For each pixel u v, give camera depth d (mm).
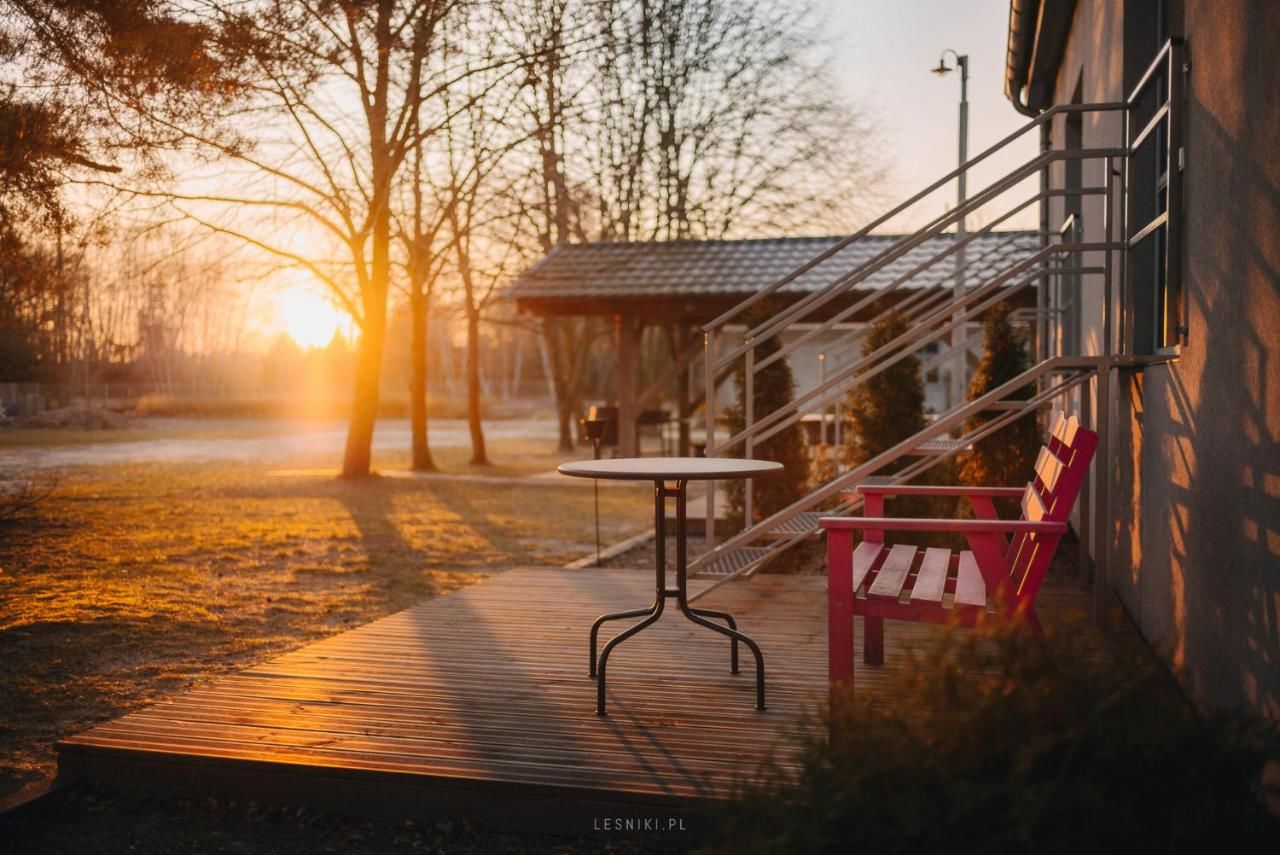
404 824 2918
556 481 15633
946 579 3713
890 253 5266
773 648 4430
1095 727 1811
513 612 5281
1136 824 1726
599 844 2770
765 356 6984
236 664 4859
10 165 6320
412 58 9742
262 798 3021
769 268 16047
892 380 7352
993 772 1809
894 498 7000
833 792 1813
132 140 6812
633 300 15789
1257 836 1801
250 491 13680
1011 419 5895
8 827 2936
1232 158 2912
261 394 59812
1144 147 4766
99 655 5016
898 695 2096
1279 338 2477
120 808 3061
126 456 20328
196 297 15086
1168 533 3861
